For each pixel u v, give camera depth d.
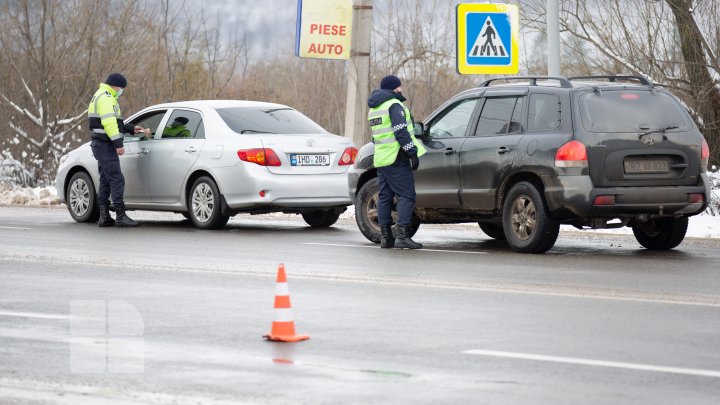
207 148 53.19
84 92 89.56
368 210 47.53
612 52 65.00
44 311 29.70
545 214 42.34
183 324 27.86
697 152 42.69
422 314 29.23
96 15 90.12
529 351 24.62
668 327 27.42
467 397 20.69
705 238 49.16
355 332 26.83
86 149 58.56
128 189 56.56
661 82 63.47
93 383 21.78
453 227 55.47
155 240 48.38
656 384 21.61
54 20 88.88
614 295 32.34
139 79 93.06
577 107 41.88
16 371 22.80
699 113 63.22
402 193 44.72
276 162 51.75
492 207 43.88
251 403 20.27
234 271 37.72
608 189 41.44
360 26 64.75
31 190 76.75
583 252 43.88
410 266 39.09
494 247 45.94
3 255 42.22
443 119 46.28
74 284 34.66
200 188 53.56
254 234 51.41
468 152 44.53
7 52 89.62
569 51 68.00
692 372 22.58
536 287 33.97
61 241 47.88
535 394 20.89
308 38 62.53
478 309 29.97
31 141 86.44
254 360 23.77
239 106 54.69
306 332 26.86
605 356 24.11
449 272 37.47
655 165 42.03
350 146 53.44
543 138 42.25
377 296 32.19
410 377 22.22
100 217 56.03
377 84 90.31
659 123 42.31
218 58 96.81
